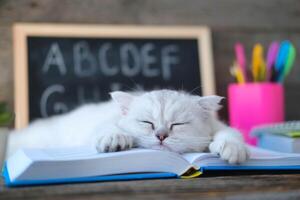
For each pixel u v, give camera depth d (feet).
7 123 2.81
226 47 4.65
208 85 4.35
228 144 2.34
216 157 2.34
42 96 4.06
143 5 4.50
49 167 2.04
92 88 4.20
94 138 2.55
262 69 4.09
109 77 4.25
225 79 4.61
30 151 2.44
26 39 4.06
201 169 2.27
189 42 4.44
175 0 4.57
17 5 4.20
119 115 3.03
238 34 4.69
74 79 4.17
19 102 3.92
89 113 3.58
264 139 3.45
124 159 2.18
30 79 4.04
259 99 3.98
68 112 4.10
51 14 4.28
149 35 4.35
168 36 4.40
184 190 1.95
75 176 2.10
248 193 1.90
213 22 4.65
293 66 4.78
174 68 4.38
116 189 1.95
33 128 3.73
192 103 2.80
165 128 2.55
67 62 4.17
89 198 1.78
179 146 2.54
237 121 4.11
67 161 2.07
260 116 3.99
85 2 4.36
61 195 1.83
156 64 4.35
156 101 2.71
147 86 4.30
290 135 2.97
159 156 2.24
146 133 2.57
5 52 4.13
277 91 4.04
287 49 4.08
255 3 4.75
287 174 2.43
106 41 4.28
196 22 4.62
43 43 4.12
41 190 1.92
